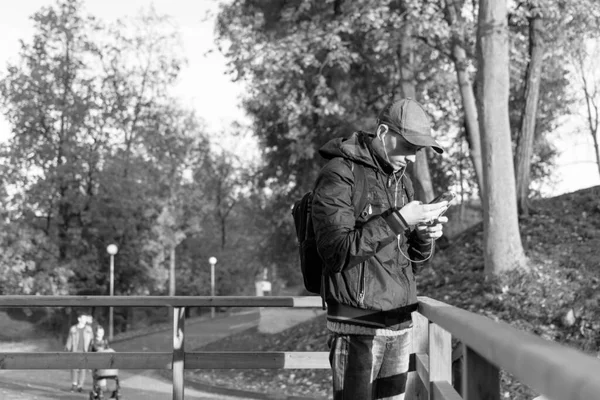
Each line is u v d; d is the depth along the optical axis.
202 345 30.77
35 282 38.75
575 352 1.17
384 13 18.14
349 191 3.35
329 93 20.91
